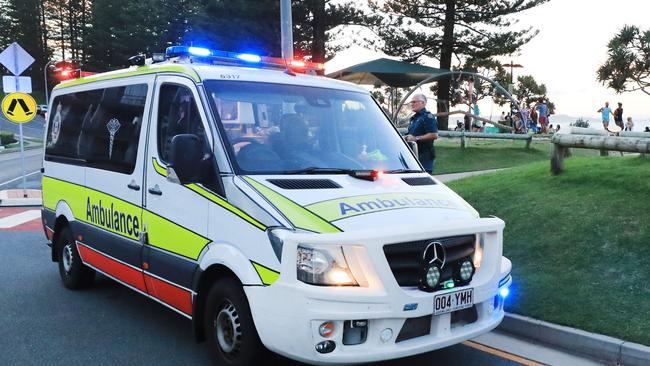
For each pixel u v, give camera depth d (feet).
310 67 18.69
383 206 12.90
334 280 11.45
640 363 14.40
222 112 14.48
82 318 18.78
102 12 199.31
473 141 71.56
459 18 91.81
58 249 22.58
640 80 45.88
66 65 23.56
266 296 12.00
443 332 12.53
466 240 13.25
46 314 19.15
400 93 91.35
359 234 11.52
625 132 34.06
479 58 95.30
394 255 12.03
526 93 142.92
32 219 37.52
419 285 12.21
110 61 201.57
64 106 22.66
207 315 14.07
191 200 14.32
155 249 15.69
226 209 13.28
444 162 55.93
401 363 14.98
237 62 17.28
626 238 20.53
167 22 109.70
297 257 11.66
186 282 14.46
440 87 96.73
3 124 204.64
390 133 17.22
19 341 16.76
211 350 14.05
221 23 91.25
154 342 16.70
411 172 16.02
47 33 310.45
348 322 11.60
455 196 15.06
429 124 26.37
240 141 14.24
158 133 16.01
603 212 23.03
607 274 18.80
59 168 22.00
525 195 27.40
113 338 17.01
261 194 12.82
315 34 92.73
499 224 13.76
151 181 15.90
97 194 18.84
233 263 12.78
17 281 23.25
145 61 18.28
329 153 15.31
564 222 23.00
